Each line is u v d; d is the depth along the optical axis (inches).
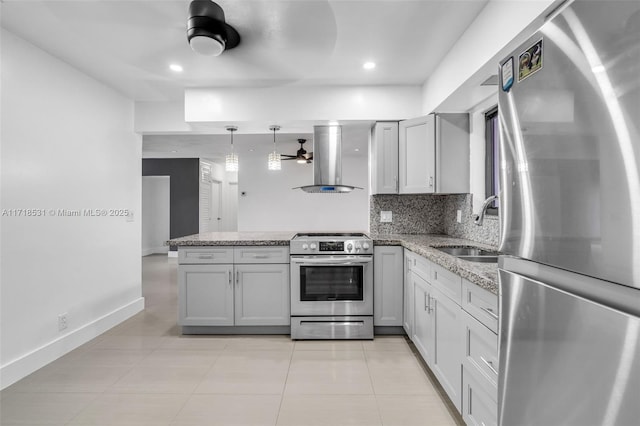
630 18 21.9
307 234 138.2
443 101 103.3
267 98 125.2
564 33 27.7
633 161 22.0
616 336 22.4
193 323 117.1
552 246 29.7
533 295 31.4
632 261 22.1
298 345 109.4
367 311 114.7
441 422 69.4
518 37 64.0
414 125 121.3
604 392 23.3
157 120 139.7
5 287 84.4
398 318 116.2
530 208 32.8
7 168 85.0
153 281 205.9
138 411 73.4
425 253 85.6
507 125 36.8
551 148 29.7
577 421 25.8
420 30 86.0
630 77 22.0
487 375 53.8
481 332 55.9
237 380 86.5
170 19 81.0
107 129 123.0
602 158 24.3
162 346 108.5
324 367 93.4
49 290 97.1
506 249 37.0
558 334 28.0
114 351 104.3
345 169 283.1
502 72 37.9
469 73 83.9
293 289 114.6
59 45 93.0
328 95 124.5
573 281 28.2
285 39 90.0
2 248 83.6
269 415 71.9
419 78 117.9
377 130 127.3
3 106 84.2
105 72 111.1
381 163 127.6
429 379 86.8
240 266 116.9
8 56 85.3
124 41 91.4
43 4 74.5
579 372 25.6
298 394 79.9
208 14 72.6
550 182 29.8
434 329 81.9
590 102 25.2
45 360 94.7
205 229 314.7
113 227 126.8
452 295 69.7
